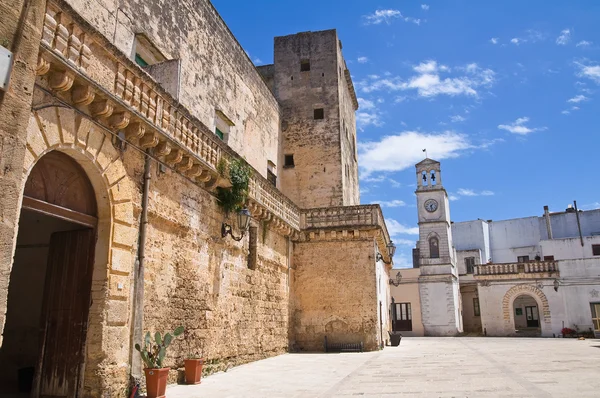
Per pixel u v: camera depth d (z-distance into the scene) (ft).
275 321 61.16
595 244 156.66
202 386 33.86
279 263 64.54
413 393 29.60
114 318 28.71
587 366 44.62
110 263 28.84
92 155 28.19
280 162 87.40
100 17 38.70
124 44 41.78
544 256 162.91
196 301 39.91
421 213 164.35
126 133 31.58
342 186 85.46
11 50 19.27
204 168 40.70
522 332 143.74
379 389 31.76
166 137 34.19
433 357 58.65
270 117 83.15
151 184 34.19
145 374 28.68
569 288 132.77
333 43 93.35
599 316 128.16
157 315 33.96
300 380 36.94
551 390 29.55
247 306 51.65
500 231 204.13
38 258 37.93
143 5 44.96
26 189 25.31
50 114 25.22
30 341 38.17
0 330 18.01
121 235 30.04
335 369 44.93
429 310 154.71
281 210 64.08
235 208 47.75
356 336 68.28
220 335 44.16
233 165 46.01
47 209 26.27
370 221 70.44
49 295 29.71
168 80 42.39
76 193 28.50
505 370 42.42
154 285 33.88
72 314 28.71
